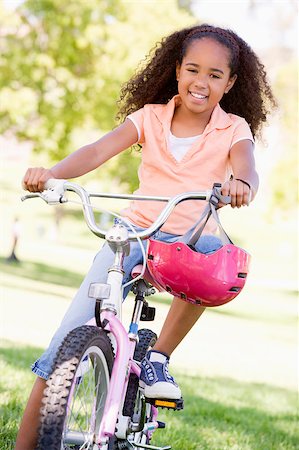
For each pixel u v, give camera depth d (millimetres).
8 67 25844
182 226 4402
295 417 8914
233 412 8617
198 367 13086
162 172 4484
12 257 32375
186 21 26828
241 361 15156
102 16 26547
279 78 35750
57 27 26000
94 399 3805
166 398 4293
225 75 4449
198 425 7406
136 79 4945
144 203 4453
